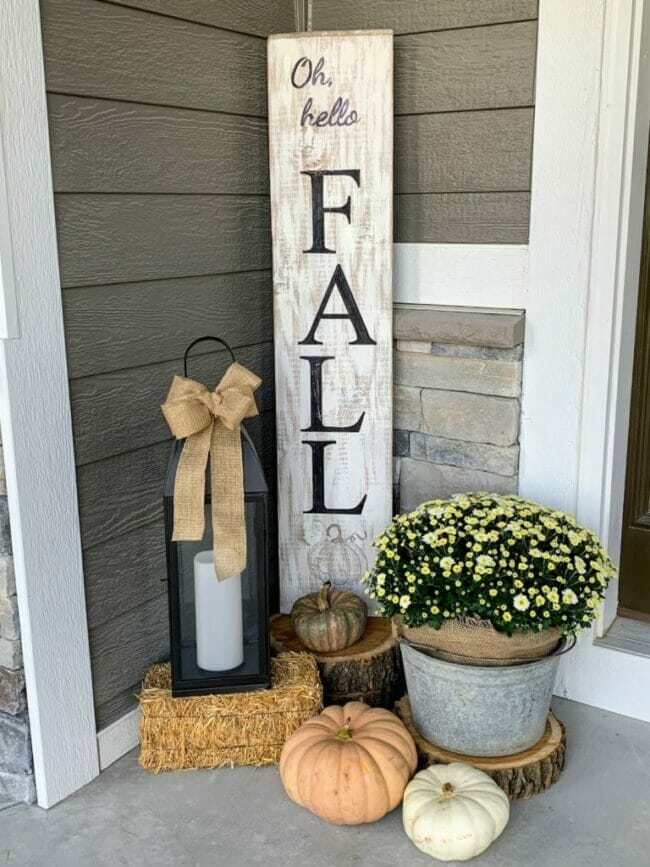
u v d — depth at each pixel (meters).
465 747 1.89
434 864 1.72
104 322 1.89
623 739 2.13
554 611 1.77
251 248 2.32
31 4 1.63
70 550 1.86
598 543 1.91
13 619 1.81
